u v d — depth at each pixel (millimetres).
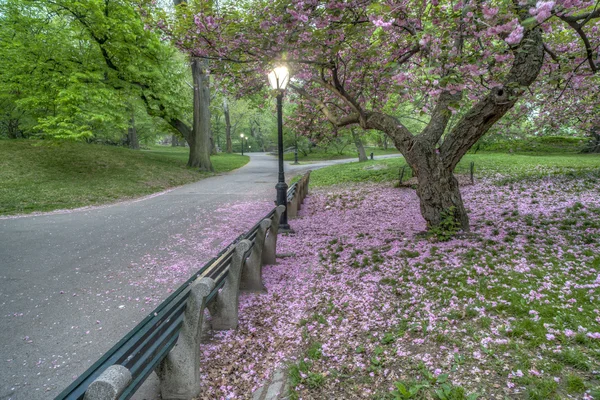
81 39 16047
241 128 59750
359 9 4621
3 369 2760
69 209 10648
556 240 4902
